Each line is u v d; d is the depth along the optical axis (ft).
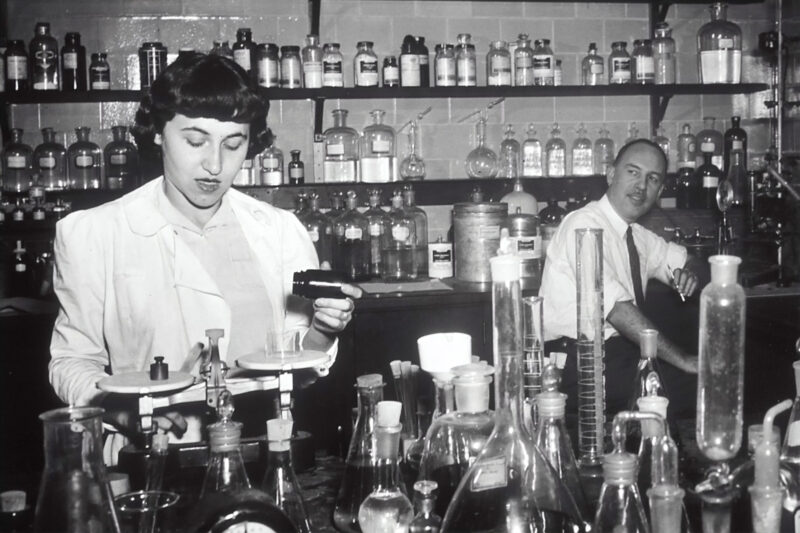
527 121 13.85
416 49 12.78
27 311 11.39
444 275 12.66
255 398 5.25
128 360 6.09
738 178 13.50
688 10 14.23
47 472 3.18
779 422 5.61
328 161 12.73
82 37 12.78
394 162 12.86
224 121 5.38
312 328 5.53
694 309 12.41
